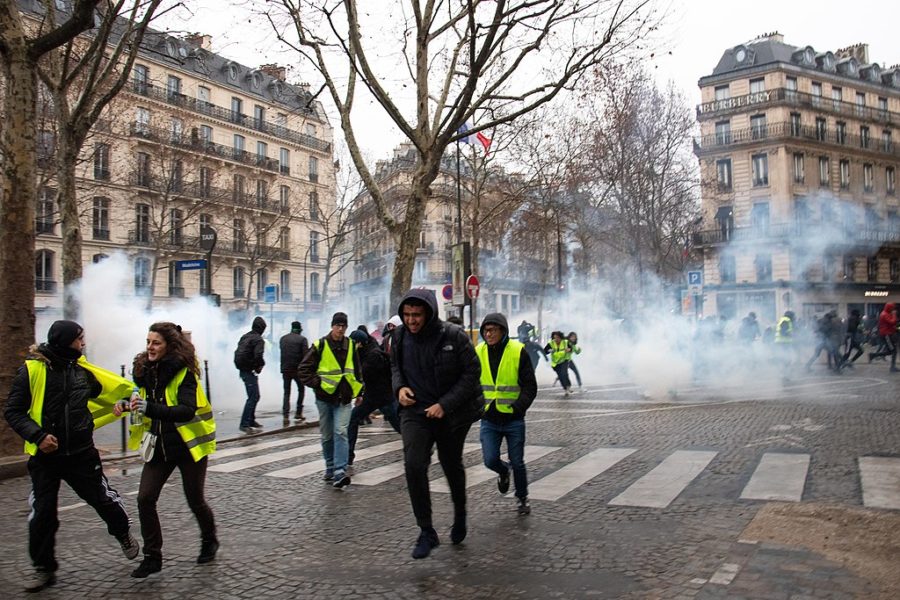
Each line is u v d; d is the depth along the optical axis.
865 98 48.06
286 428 12.16
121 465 9.22
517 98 15.71
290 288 50.22
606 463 8.20
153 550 4.73
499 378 6.22
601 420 11.98
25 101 9.38
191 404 4.80
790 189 43.62
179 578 4.69
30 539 4.60
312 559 5.02
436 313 5.02
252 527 5.95
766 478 7.04
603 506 6.25
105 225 38.19
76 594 4.44
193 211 37.03
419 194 16.67
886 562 4.49
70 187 14.39
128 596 4.38
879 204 47.03
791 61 45.88
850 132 46.47
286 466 8.77
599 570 4.57
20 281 9.30
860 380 17.95
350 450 8.65
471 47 13.70
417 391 4.98
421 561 4.88
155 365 4.82
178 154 37.94
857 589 4.07
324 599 4.23
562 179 33.47
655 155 33.75
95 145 31.84
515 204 38.78
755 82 45.28
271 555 5.14
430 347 4.96
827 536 5.06
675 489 6.77
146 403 4.68
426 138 16.69
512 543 5.23
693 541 5.11
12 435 9.06
